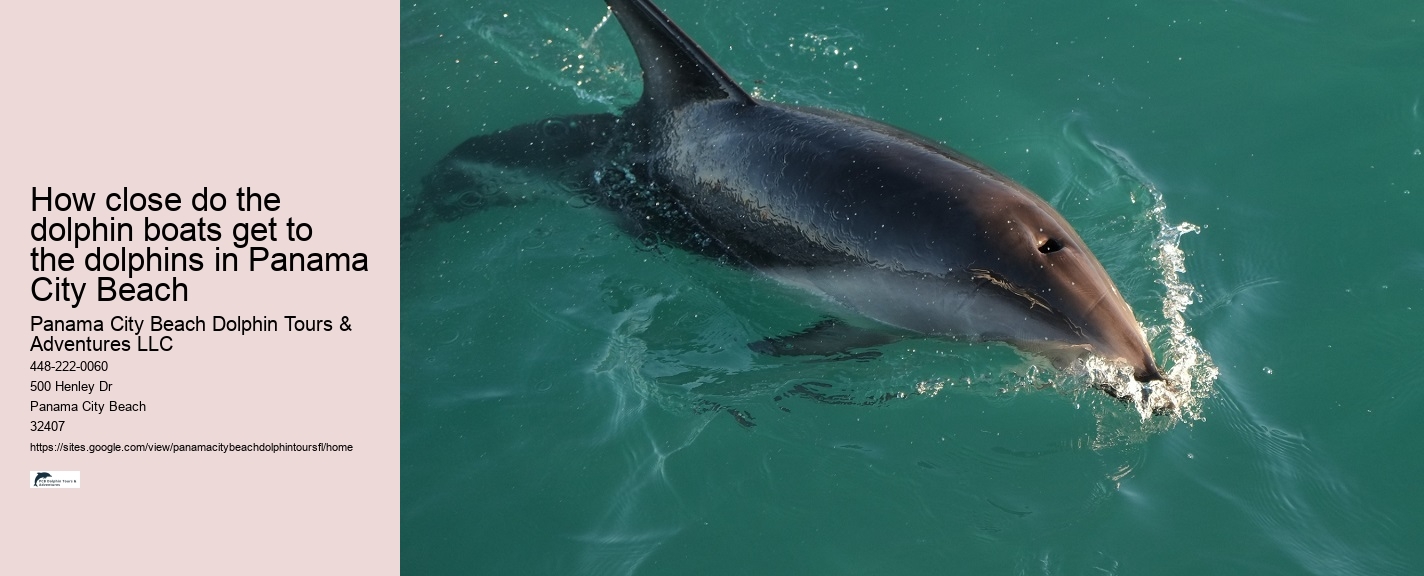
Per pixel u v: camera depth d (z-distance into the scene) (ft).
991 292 20.90
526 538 20.56
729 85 25.58
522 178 29.12
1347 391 21.97
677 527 20.43
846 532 20.12
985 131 28.91
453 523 20.94
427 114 32.04
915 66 31.24
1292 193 26.35
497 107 32.14
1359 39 30.60
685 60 25.82
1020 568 19.29
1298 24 31.30
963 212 21.48
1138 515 19.98
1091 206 26.22
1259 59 30.27
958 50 31.58
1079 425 21.50
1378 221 25.41
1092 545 19.54
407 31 35.45
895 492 20.70
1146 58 30.68
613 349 24.26
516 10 35.86
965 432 21.63
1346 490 20.34
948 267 21.38
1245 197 26.35
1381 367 22.34
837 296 23.20
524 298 25.77
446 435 22.66
